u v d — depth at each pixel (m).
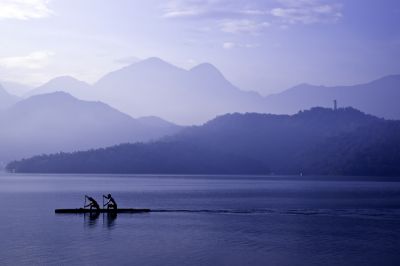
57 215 140.12
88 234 106.94
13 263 80.00
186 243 97.88
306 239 103.50
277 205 188.88
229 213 153.25
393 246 96.50
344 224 127.62
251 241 100.69
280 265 80.50
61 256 84.94
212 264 80.56
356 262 83.12
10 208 164.88
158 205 186.88
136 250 90.50
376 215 150.12
